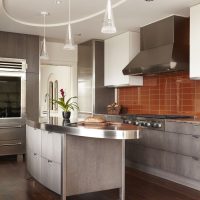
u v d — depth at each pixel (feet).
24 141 18.47
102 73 20.52
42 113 25.73
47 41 21.59
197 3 13.03
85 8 14.05
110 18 8.72
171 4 13.20
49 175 11.10
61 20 16.17
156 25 15.87
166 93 16.76
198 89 14.71
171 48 14.49
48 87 25.86
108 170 10.74
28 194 11.27
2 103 17.92
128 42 17.97
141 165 15.81
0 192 11.47
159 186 12.69
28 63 18.95
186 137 12.72
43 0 12.92
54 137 10.68
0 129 17.78
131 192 11.77
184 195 11.45
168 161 13.71
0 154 17.76
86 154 10.37
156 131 14.42
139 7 13.60
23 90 18.57
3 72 17.98
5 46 18.24
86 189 10.36
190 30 13.48
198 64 13.08
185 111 15.49
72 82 22.88
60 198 10.51
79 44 22.06
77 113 22.15
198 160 12.13
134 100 19.31
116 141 10.91
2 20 15.69
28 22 16.58
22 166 15.94
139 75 17.97
